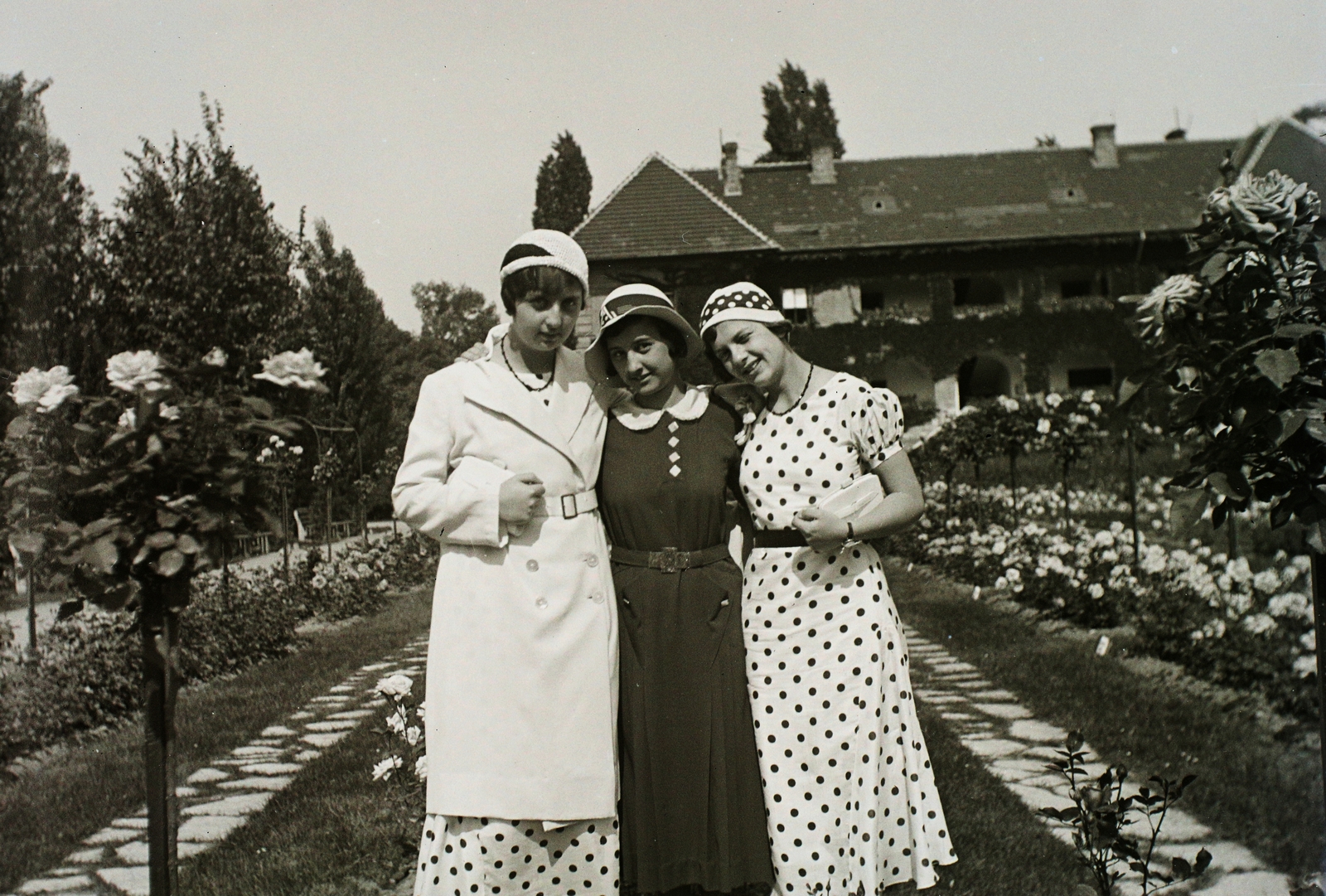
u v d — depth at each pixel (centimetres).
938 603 838
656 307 255
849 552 266
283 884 309
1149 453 1324
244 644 705
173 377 237
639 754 259
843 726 258
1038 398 1024
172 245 669
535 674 242
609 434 270
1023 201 2419
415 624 870
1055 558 733
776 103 2597
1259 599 524
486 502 240
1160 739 416
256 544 1118
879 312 2433
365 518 1162
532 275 239
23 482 238
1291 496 251
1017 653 618
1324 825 306
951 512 1169
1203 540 760
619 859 261
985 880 289
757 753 266
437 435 255
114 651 539
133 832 364
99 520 227
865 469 272
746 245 1744
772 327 264
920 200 2480
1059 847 312
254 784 423
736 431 278
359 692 608
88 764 438
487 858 240
